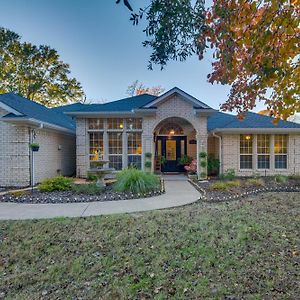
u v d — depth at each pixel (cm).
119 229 546
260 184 1130
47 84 3244
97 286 350
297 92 369
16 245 477
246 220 605
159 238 498
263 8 321
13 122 1141
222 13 314
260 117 1623
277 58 320
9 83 3050
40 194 934
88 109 1520
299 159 1487
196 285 345
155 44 327
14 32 2983
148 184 991
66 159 1639
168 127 1747
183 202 814
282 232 528
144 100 1714
